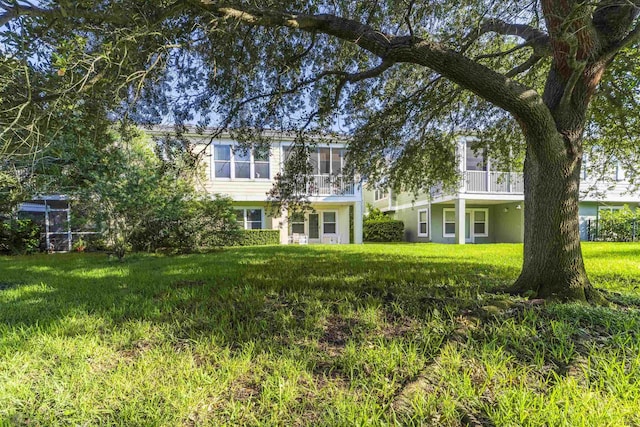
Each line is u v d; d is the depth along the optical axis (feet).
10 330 8.50
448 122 18.54
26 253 34.81
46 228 38.88
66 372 6.24
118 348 7.48
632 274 15.57
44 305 11.07
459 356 6.36
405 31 13.12
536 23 12.16
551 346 6.77
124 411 5.04
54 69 8.04
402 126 17.61
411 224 60.80
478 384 5.49
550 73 11.10
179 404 5.20
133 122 11.84
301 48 13.51
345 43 13.70
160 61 9.75
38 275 18.17
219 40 11.07
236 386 5.82
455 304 9.93
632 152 19.20
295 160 16.92
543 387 5.38
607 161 19.47
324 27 9.93
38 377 6.13
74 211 25.49
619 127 16.12
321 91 14.97
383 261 22.16
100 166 21.86
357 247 36.70
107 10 7.41
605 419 4.46
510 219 52.03
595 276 15.15
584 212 49.52
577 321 7.97
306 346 7.36
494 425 4.49
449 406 4.82
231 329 8.57
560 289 10.21
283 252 30.27
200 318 9.36
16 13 6.68
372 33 9.87
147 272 18.35
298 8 11.35
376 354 6.72
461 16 12.71
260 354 6.96
